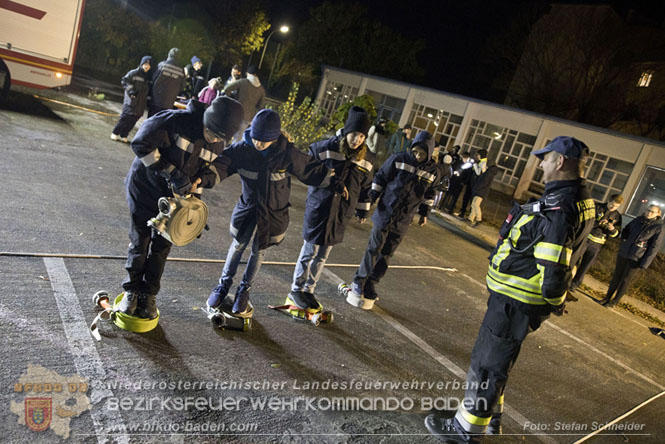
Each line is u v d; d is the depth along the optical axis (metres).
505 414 4.09
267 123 3.51
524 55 27.34
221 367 3.48
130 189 3.35
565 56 26.02
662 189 18.72
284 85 47.97
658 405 5.19
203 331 3.87
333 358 4.11
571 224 2.93
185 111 3.25
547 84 26.66
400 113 25.38
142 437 2.65
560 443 3.91
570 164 3.07
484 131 23.12
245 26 38.56
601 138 20.17
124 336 3.47
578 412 4.51
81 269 4.23
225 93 9.75
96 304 3.70
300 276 4.63
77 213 5.46
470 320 6.07
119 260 4.62
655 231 8.45
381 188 5.06
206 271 4.99
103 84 19.48
